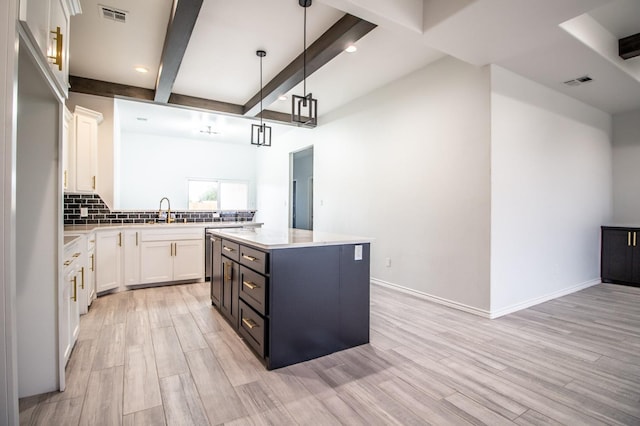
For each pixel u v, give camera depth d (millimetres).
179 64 3348
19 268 1757
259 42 3299
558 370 2111
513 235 3336
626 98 4195
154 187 7836
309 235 2768
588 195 4480
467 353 2359
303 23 2957
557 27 2510
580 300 3803
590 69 3291
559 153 3957
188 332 2738
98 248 3729
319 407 1707
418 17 2555
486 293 3141
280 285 2139
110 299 3701
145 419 1601
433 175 3658
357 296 2494
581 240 4363
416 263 3865
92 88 4270
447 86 3506
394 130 4180
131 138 7582
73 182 3553
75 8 2018
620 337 2664
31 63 1528
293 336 2191
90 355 2295
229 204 8836
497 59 3029
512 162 3314
